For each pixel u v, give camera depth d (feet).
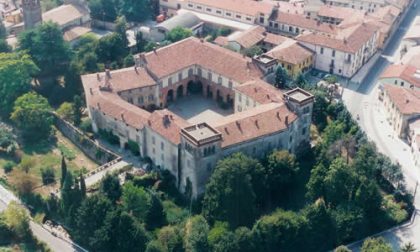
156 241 645.51
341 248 623.77
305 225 654.94
